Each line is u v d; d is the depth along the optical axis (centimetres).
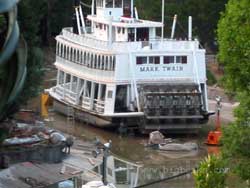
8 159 5716
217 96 9362
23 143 6006
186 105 7962
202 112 8038
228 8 4353
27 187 5431
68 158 6350
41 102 9125
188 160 7106
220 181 3825
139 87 8169
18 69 1331
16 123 6619
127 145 7662
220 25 4381
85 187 4619
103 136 8044
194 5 12662
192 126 8006
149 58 8231
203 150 7419
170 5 12556
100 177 6025
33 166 5847
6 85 1334
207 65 11931
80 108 8600
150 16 12556
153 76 8250
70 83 9050
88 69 8581
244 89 4334
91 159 6544
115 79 8156
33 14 6362
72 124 8562
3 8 1280
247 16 4212
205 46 12800
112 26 8669
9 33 1291
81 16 9888
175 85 8188
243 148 4212
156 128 7956
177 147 7362
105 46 8319
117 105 8250
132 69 8188
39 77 6519
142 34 8631
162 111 7925
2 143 5741
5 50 1291
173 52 8269
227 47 4291
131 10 9075
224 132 4347
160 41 8344
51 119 8731
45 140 6191
